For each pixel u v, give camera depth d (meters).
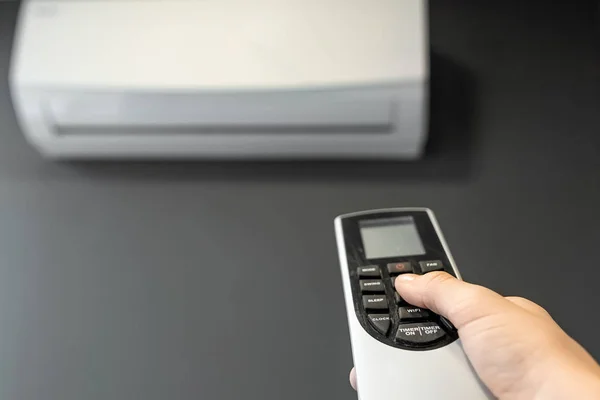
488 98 0.72
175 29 0.66
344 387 0.51
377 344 0.40
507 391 0.38
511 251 0.60
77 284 0.59
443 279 0.41
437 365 0.39
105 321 0.56
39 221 0.65
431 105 0.72
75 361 0.54
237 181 0.68
